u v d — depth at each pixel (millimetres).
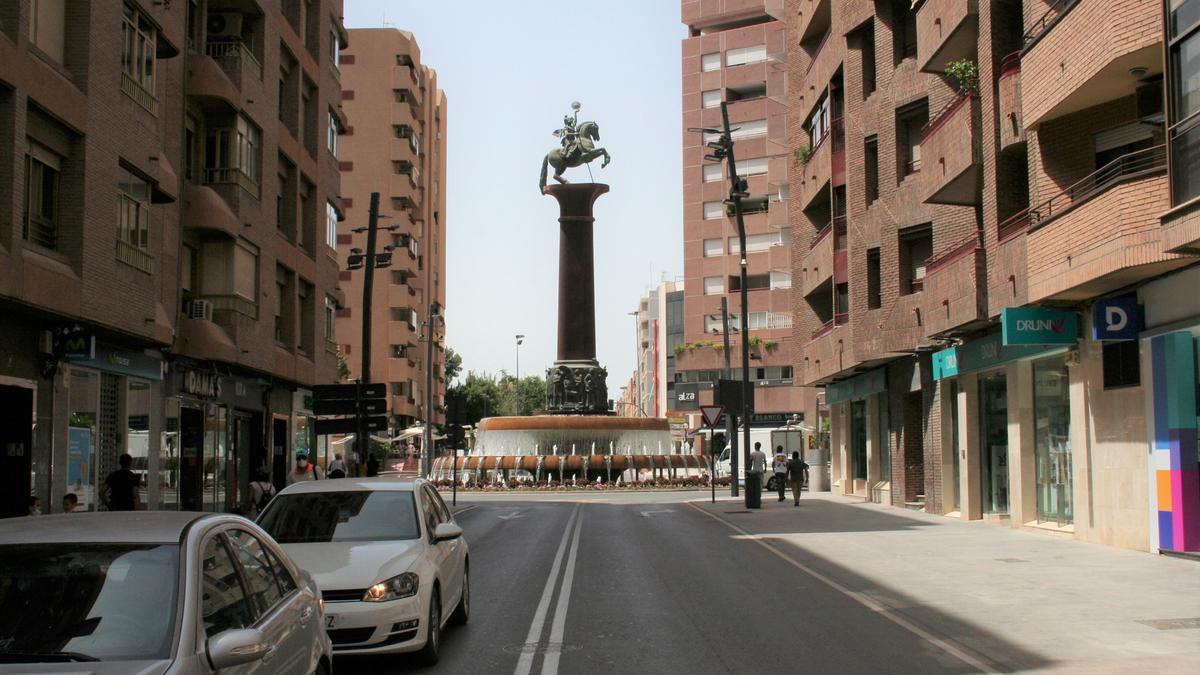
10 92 15891
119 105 19609
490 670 8750
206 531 5215
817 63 37125
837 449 42281
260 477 19609
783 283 74438
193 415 26203
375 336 76250
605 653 9414
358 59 78812
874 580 14328
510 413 143375
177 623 4480
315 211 34812
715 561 17109
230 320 26047
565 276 51750
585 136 52938
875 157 31250
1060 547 18000
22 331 17547
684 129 80375
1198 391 15461
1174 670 8344
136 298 20281
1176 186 13781
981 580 14023
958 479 26891
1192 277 14945
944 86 26266
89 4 18312
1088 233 16094
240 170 27031
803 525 24703
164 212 23547
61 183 17953
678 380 92625
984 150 21766
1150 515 16469
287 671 5262
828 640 9930
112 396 21359
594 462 50312
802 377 41656
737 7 80750
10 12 16047
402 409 77250
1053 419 20938
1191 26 13281
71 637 4430
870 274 30984
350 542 9570
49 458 18281
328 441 40406
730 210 35719
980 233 22453
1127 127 17406
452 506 34906
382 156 78000
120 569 4762
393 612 8516
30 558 4840
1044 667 8586
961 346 24484
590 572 15789
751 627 10695
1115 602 11875
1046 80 17969
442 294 98562
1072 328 18562
